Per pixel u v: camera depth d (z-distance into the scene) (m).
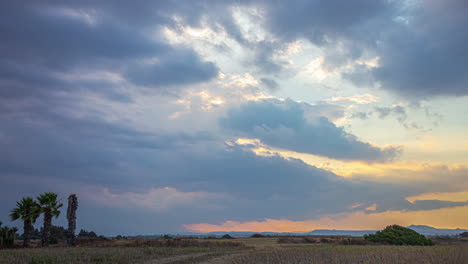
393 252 30.28
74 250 40.06
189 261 29.70
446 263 20.91
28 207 51.06
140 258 31.39
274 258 26.47
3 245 46.84
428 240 59.69
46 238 53.22
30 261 26.36
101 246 52.09
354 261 23.27
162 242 55.50
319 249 37.47
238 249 46.28
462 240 80.31
